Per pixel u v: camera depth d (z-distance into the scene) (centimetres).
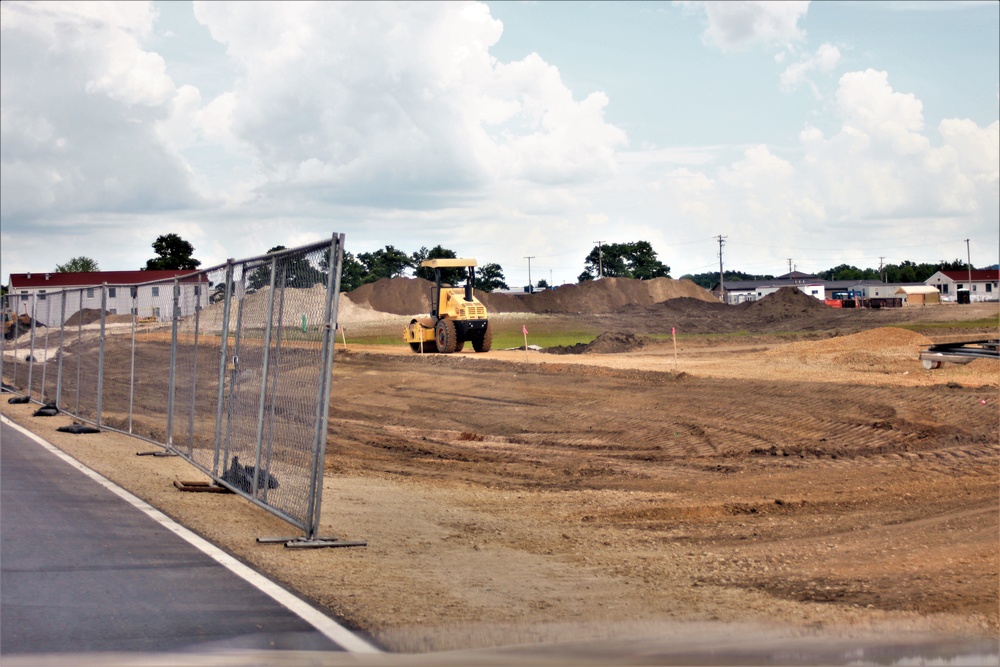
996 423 1861
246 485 1158
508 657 605
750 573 909
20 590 730
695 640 661
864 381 2536
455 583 820
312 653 596
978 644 664
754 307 7906
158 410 1898
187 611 681
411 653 604
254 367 1175
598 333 6166
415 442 2038
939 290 13338
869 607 778
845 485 1408
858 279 19162
